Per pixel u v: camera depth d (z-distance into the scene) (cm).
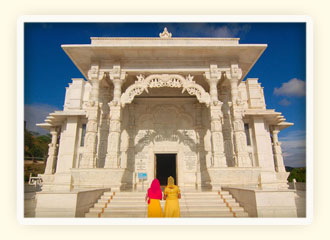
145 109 1678
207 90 1609
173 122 1666
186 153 1606
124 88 1547
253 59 1342
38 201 698
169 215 669
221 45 1205
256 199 724
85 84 1706
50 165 1588
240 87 1753
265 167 1482
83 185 1120
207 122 1616
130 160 1557
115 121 1228
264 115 1566
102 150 1388
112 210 821
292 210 713
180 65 1313
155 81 1288
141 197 954
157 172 1780
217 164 1175
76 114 1516
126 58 1312
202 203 905
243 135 1228
